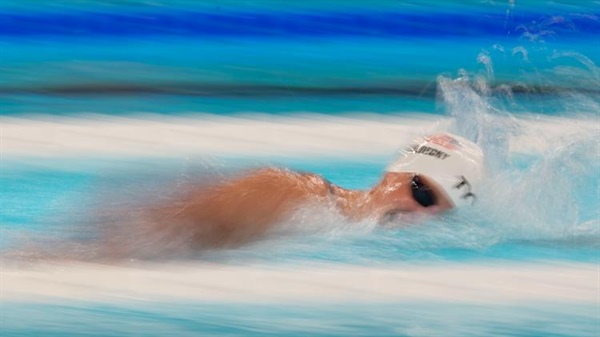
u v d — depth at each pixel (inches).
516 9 1391.5
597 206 670.5
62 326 498.3
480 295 547.8
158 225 605.9
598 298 548.1
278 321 507.8
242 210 602.9
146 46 1249.4
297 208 608.4
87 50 1226.0
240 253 595.8
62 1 1418.6
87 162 807.7
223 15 1380.4
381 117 986.7
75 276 564.7
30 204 691.4
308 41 1286.9
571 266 594.2
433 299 540.7
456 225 619.8
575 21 1332.4
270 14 1392.7
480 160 626.5
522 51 1216.8
